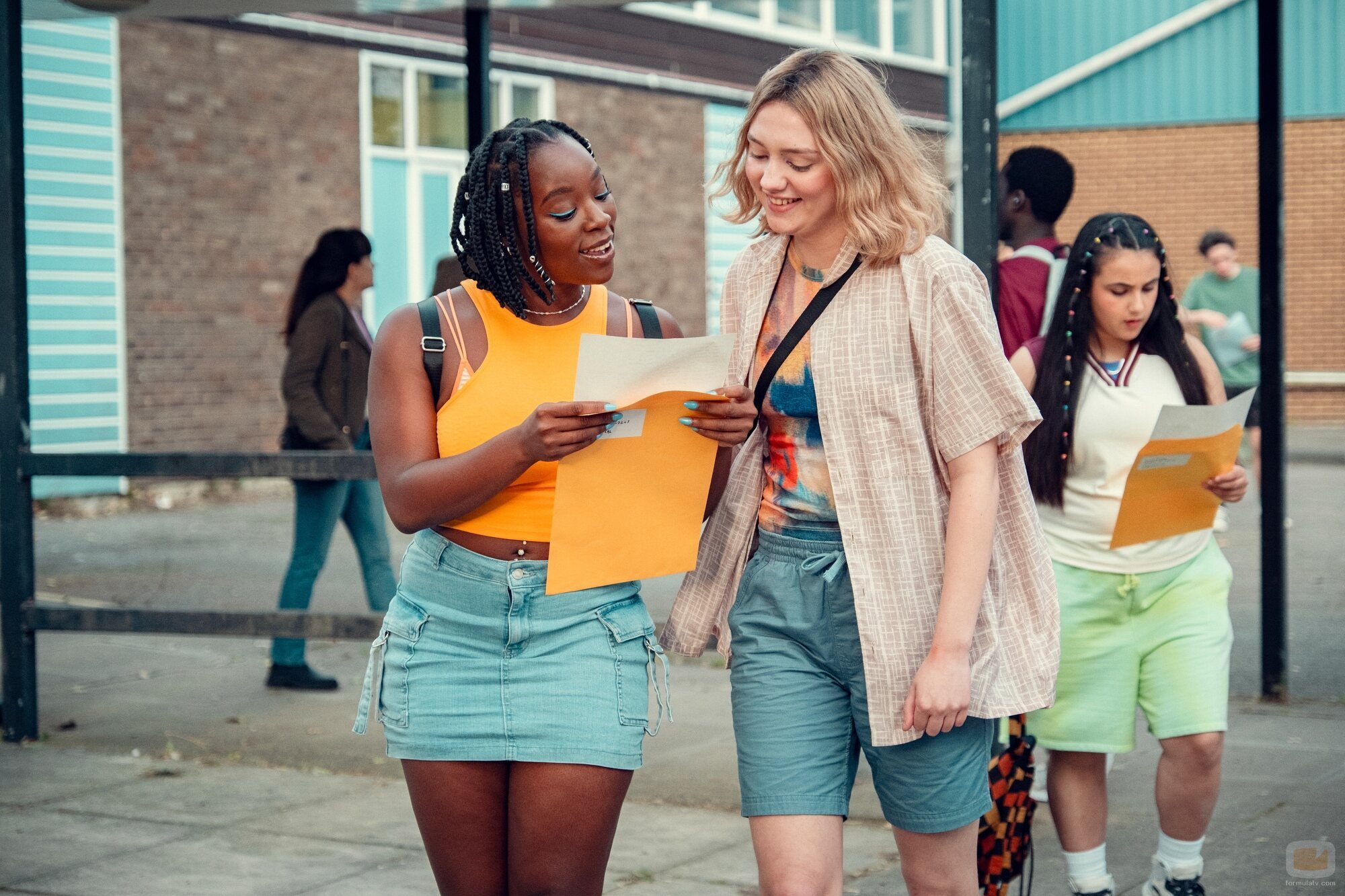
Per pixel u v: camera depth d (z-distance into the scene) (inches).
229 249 496.7
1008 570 103.3
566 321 102.2
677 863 159.0
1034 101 652.7
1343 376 648.4
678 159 647.1
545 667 99.0
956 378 97.0
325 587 342.0
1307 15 624.7
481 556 99.2
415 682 99.7
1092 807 131.5
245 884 153.4
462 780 100.0
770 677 102.7
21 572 211.8
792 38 687.7
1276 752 194.5
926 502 99.0
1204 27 629.0
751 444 107.1
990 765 122.9
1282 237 219.1
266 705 237.0
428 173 560.4
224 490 498.0
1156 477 122.4
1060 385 129.0
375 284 539.8
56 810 179.9
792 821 100.7
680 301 655.8
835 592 100.7
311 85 517.7
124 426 467.2
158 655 279.1
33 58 438.3
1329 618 285.7
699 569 108.9
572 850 99.6
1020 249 182.4
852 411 98.9
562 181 97.2
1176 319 131.4
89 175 453.7
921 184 98.8
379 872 157.2
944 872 103.2
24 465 209.8
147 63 468.1
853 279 100.0
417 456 98.6
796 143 97.0
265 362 510.3
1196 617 128.2
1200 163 637.9
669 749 207.6
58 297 447.8
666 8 626.8
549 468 99.7
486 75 225.0
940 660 96.2
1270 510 222.5
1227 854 154.9
